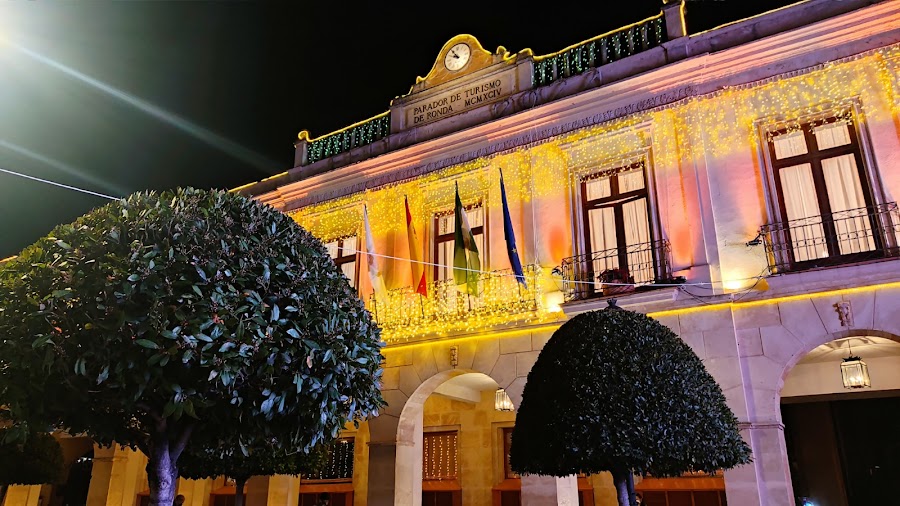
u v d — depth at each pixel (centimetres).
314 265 508
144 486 1468
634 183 1034
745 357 841
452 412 1373
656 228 972
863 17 878
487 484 1275
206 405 416
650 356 554
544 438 535
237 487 950
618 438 504
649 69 1041
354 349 493
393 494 1045
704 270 898
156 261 421
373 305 1203
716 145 949
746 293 859
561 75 1171
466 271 1043
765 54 941
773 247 864
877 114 854
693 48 1017
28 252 466
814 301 820
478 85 1247
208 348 405
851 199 861
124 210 468
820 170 888
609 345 562
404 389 1099
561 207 1060
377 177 1291
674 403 524
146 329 396
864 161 855
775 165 916
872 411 1061
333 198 1334
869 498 1028
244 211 506
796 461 1103
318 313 475
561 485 927
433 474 1354
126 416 492
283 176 1474
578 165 1070
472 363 1048
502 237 1106
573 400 531
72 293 405
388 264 1216
